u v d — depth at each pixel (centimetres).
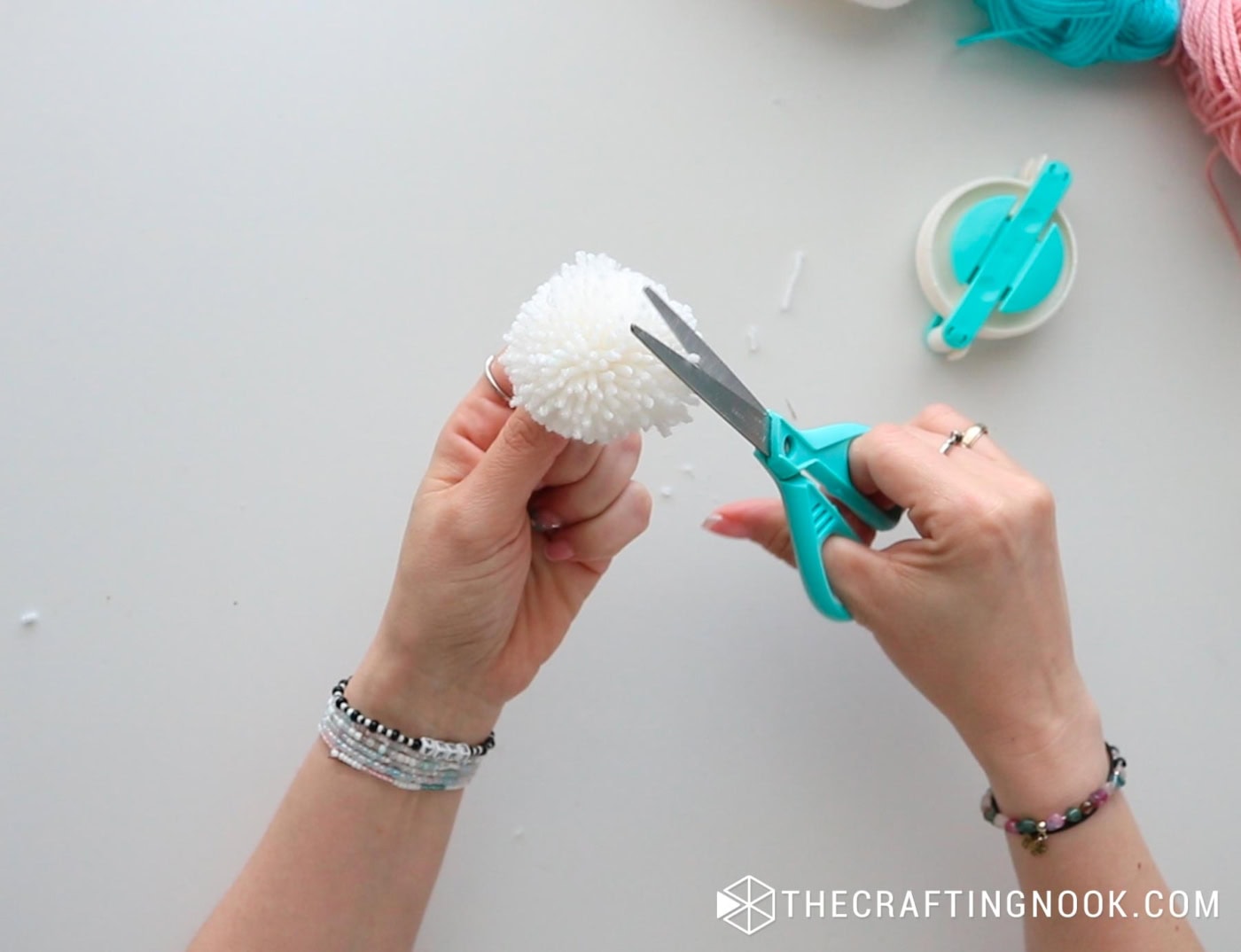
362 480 75
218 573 75
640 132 78
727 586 78
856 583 62
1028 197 77
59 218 74
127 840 74
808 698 79
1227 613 83
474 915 75
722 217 78
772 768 78
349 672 75
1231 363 83
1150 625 82
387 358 76
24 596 73
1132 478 82
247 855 74
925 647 62
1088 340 82
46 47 73
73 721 74
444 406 76
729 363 79
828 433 65
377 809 62
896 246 80
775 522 72
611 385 49
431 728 63
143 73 74
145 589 74
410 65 76
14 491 73
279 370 75
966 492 59
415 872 65
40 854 73
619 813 77
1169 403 83
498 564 58
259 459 75
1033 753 63
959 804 79
